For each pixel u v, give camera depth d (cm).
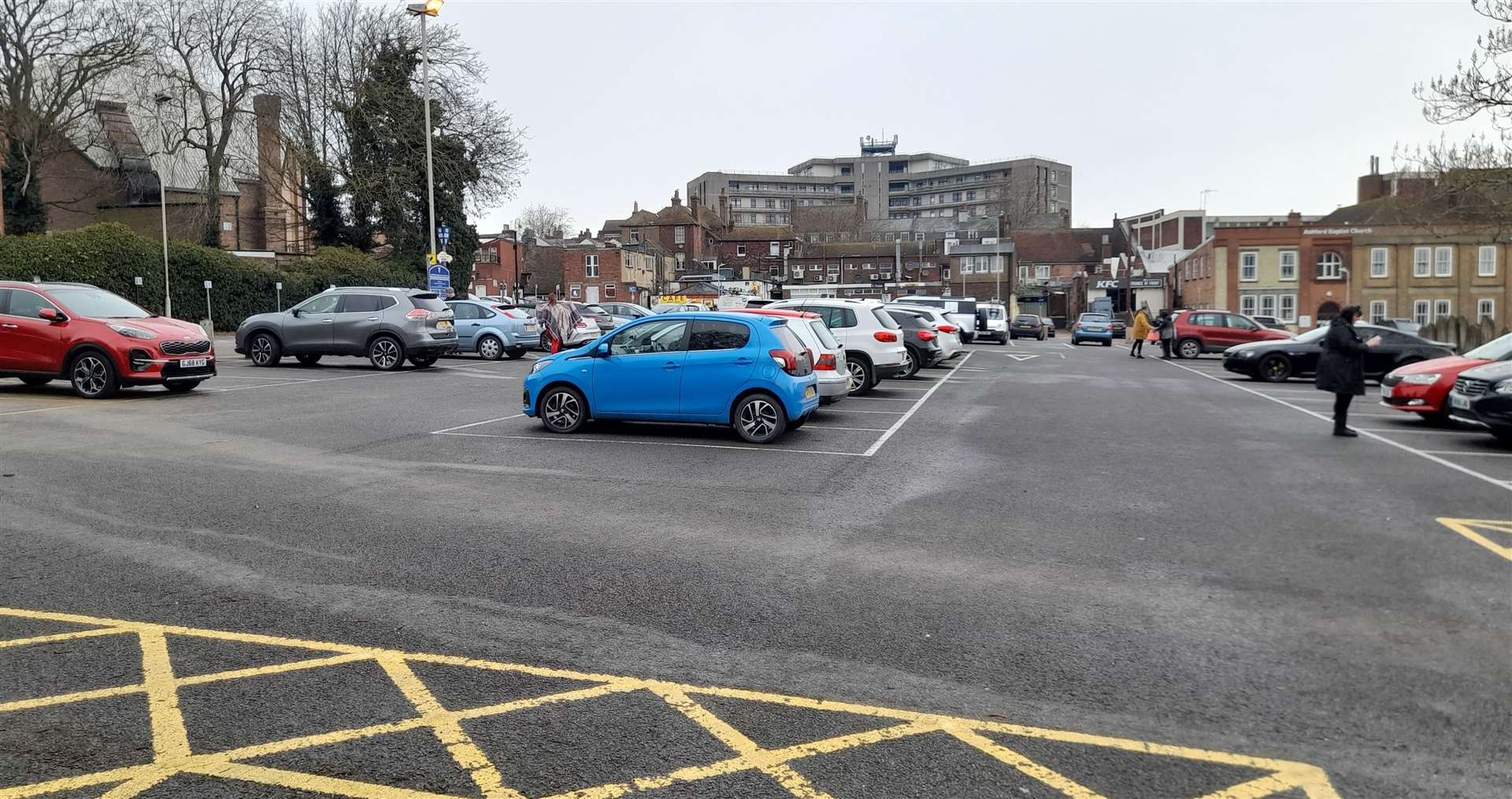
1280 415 1556
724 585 608
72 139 4488
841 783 364
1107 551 695
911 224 15488
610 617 547
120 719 412
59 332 1522
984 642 511
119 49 4072
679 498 866
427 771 371
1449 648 503
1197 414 1560
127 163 5141
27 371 1532
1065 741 400
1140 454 1140
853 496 885
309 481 916
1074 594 593
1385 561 667
